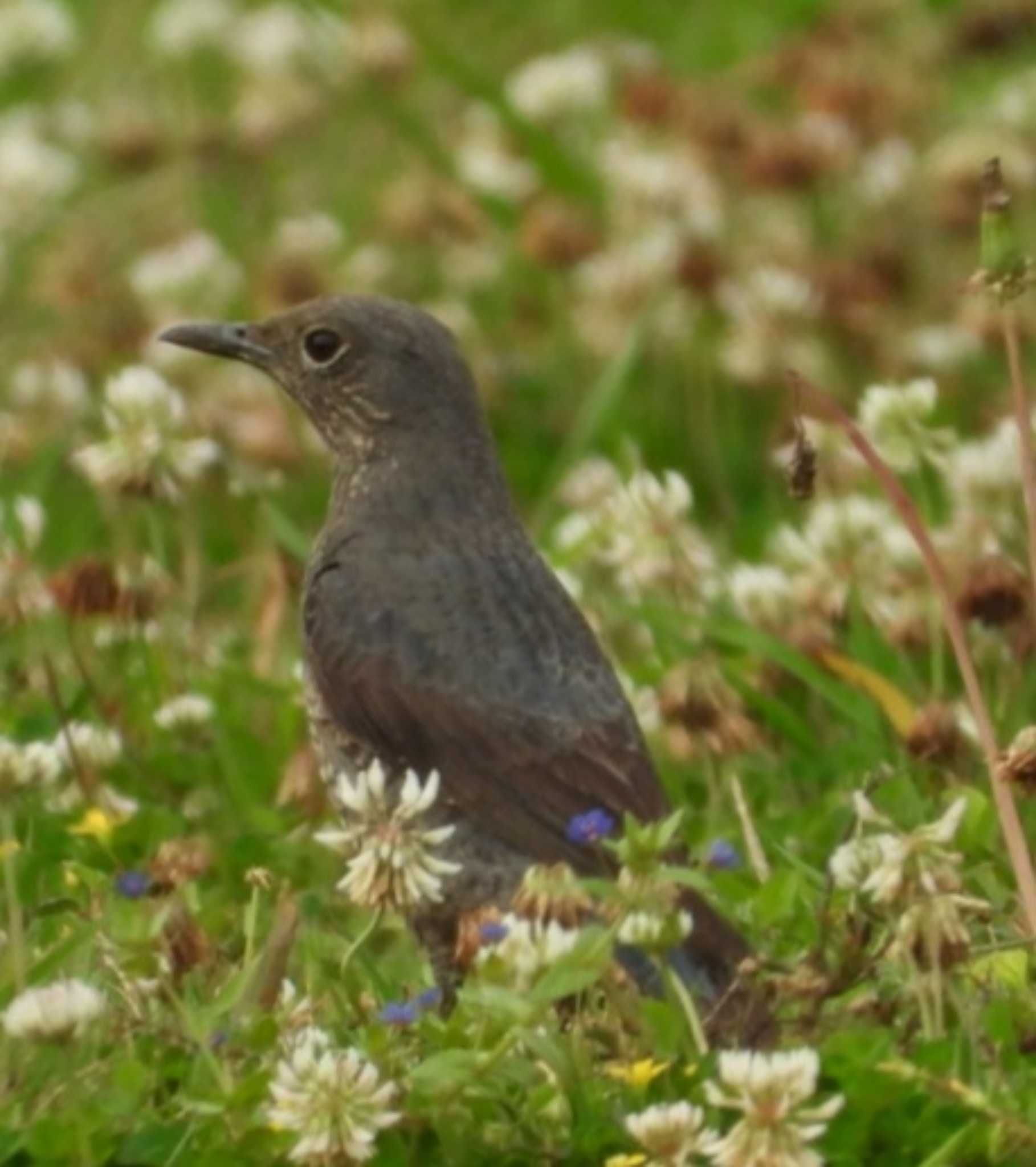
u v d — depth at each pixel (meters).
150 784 13.47
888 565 14.23
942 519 15.86
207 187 21.03
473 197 19.91
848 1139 9.87
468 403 12.72
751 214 19.42
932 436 14.55
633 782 11.62
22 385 17.44
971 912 10.72
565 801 11.55
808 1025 10.31
